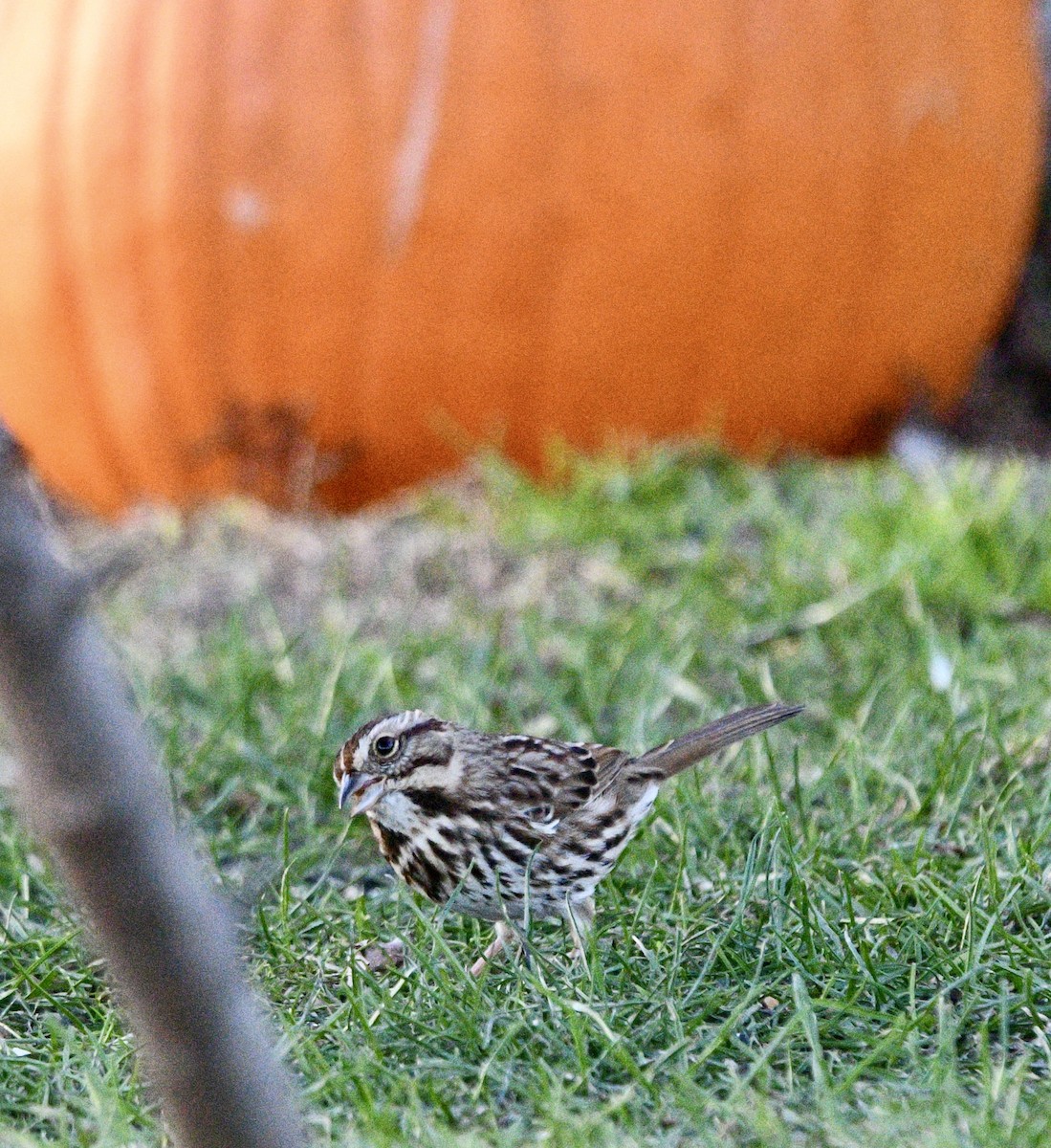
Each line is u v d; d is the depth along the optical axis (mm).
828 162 14844
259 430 15016
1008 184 16188
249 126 14219
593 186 14344
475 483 14594
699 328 14969
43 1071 6520
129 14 14539
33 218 14852
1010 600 11609
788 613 11578
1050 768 9023
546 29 14227
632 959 7207
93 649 4055
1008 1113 5699
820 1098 5887
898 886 7652
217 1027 4520
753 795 8672
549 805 7473
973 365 16766
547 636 11602
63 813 4082
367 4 14227
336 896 8008
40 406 15648
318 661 11266
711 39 14469
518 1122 5953
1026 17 16719
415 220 14281
